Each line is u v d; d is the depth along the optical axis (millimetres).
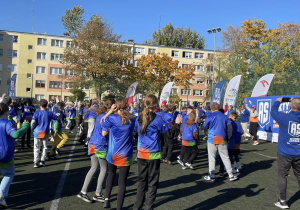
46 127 7551
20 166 7660
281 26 37406
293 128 4797
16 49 50719
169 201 5090
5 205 4348
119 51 36750
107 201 4562
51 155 8789
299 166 4871
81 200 4949
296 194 5742
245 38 38750
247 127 16562
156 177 4102
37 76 51625
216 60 45719
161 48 57406
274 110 5078
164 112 8773
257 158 9867
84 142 11344
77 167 7633
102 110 5035
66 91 52688
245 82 22484
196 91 57594
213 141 6547
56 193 5297
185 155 7949
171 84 14477
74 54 36375
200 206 4852
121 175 4238
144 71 35531
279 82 16625
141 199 4113
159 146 4168
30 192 5332
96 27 36750
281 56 34844
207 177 6664
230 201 5156
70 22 63062
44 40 52156
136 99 16828
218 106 6605
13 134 4156
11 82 12219
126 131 4234
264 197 5453
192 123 7824
